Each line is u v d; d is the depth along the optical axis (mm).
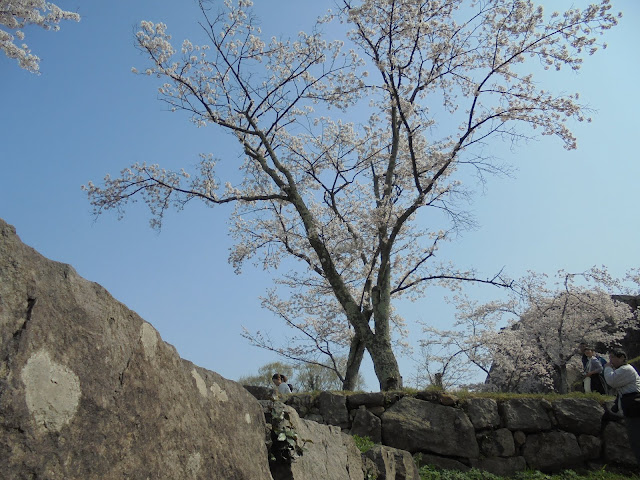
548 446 8594
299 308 16359
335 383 22422
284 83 13555
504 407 8852
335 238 13578
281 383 10727
